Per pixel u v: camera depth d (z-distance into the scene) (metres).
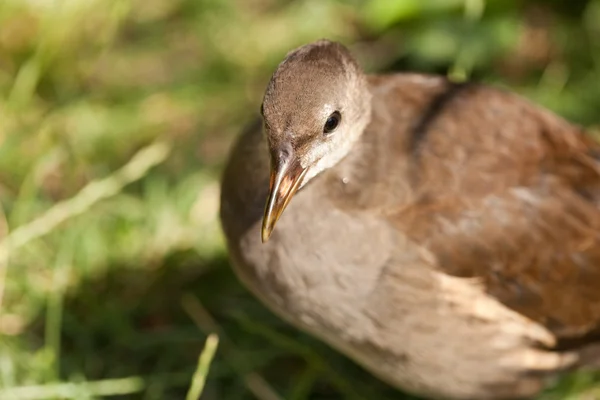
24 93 11.48
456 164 8.65
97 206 10.88
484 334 8.75
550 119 9.23
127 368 10.03
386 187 8.53
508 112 8.98
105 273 10.55
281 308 8.94
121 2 11.95
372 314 8.62
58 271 10.19
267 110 8.03
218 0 12.77
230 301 10.52
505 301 8.78
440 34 11.86
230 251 9.02
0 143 11.26
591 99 11.92
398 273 8.46
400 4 11.85
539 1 12.87
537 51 12.62
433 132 8.73
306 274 8.56
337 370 10.14
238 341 10.22
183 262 10.73
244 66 12.47
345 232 8.47
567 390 9.83
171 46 12.66
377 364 9.08
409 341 8.72
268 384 9.98
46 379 9.43
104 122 11.80
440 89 9.04
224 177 9.08
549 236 8.76
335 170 8.49
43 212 10.84
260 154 8.71
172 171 11.43
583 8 12.66
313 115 8.00
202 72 12.31
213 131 11.92
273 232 8.57
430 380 9.05
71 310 10.30
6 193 11.05
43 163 10.73
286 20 12.77
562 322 8.95
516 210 8.68
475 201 8.62
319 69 8.02
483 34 11.84
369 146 8.61
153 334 10.19
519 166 8.78
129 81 12.30
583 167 9.02
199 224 10.94
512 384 9.16
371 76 9.24
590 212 8.89
